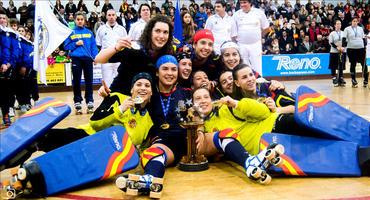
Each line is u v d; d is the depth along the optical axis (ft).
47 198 9.75
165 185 10.59
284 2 62.13
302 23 55.67
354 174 10.80
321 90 35.47
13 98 23.93
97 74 42.93
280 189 10.02
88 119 22.27
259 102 12.41
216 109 13.24
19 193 9.72
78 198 9.69
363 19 60.59
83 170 10.31
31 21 43.27
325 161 10.96
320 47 52.54
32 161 9.86
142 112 12.42
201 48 14.20
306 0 65.82
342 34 39.37
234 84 13.56
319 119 11.39
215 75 14.89
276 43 49.88
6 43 21.89
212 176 11.37
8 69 21.91
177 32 23.57
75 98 24.75
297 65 49.24
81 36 24.77
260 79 13.78
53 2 53.67
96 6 53.83
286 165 10.78
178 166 12.43
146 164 10.47
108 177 10.55
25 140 9.74
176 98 13.01
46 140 11.23
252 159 10.49
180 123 12.19
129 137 11.60
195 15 49.67
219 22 28.35
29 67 25.44
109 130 11.23
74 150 10.44
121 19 49.34
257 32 25.22
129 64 13.37
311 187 10.11
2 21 22.04
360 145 11.55
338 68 39.75
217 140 12.14
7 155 9.48
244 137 12.64
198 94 12.35
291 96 13.66
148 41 13.47
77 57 24.58
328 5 61.41
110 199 9.58
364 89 35.94
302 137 11.48
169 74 12.55
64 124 20.48
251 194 9.71
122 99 12.09
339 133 11.44
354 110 22.74
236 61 14.78
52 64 40.65
